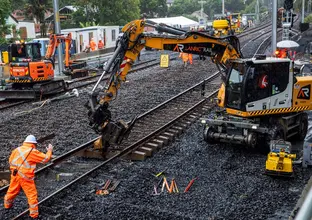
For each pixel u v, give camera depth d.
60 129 13.96
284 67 11.52
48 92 20.03
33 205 7.79
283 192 8.98
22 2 59.72
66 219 7.85
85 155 11.29
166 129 13.38
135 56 11.00
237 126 11.36
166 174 10.17
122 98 18.52
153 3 77.12
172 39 11.07
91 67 30.12
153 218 7.87
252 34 49.12
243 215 7.94
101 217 7.92
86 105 10.63
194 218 7.82
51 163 10.48
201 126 14.20
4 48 32.78
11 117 15.80
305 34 31.75
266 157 11.29
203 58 12.25
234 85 11.62
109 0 56.03
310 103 12.12
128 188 9.29
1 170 10.34
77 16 57.16
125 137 11.39
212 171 10.30
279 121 11.91
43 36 50.56
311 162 10.27
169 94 19.22
